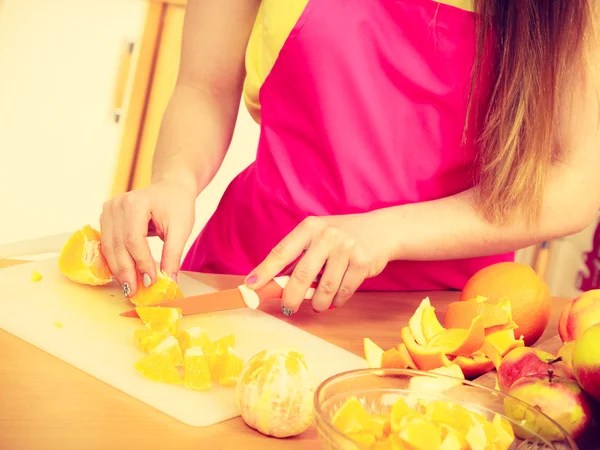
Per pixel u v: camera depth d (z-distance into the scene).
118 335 1.09
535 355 0.95
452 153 1.46
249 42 1.57
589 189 1.36
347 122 1.47
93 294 1.22
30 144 3.62
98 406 0.91
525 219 1.33
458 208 1.35
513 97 1.27
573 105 1.30
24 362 0.98
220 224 1.70
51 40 3.55
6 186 3.63
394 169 1.48
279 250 1.21
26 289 1.20
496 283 1.15
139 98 3.62
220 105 1.63
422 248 1.31
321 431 0.77
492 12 1.33
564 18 1.23
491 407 0.85
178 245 1.28
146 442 0.86
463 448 0.77
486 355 1.07
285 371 0.89
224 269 1.65
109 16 3.53
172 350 1.00
